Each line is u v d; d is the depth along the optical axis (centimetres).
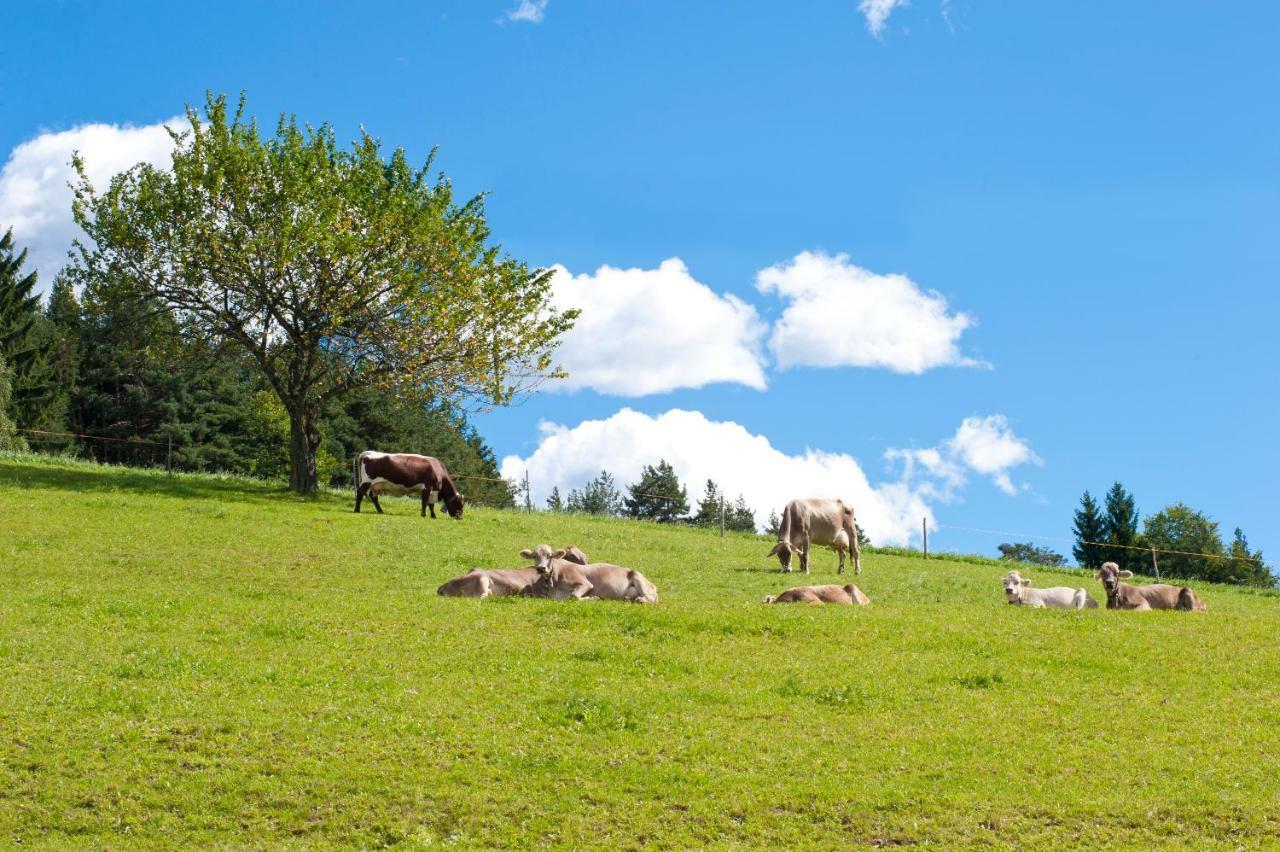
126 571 2516
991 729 1447
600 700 1477
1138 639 1955
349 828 1178
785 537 3173
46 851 1116
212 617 1877
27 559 2573
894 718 1480
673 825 1192
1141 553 9875
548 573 2223
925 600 2803
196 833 1161
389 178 4544
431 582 2602
